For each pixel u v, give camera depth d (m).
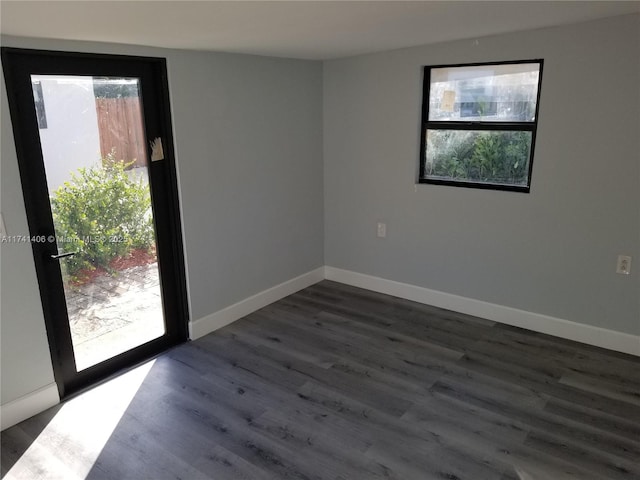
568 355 3.28
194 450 2.43
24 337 2.64
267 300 4.18
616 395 2.83
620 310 3.27
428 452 2.40
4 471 2.31
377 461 2.34
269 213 4.05
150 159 3.16
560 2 2.26
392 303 4.20
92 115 2.83
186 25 2.28
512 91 3.46
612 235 3.19
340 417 2.68
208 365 3.23
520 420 2.63
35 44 2.49
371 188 4.27
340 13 2.18
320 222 4.62
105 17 2.03
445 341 3.51
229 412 2.72
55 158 2.69
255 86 3.71
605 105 3.04
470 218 3.77
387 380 3.03
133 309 3.24
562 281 3.45
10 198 2.50
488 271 3.77
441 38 3.29
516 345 3.43
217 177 3.55
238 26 2.37
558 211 3.36
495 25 2.86
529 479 2.22
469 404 2.77
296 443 2.47
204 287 3.61
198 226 3.48
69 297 2.87
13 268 2.55
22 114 2.52
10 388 2.61
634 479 2.21
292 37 2.82
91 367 3.03
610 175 3.12
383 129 4.06
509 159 3.57
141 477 2.26
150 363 3.26
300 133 4.20
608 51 2.97
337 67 4.20
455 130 3.77
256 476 2.26
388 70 3.90
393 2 2.02
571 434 2.51
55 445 2.48
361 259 4.51
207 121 3.40
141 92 3.04
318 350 3.41
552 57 3.16
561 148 3.25
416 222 4.07
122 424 2.63
